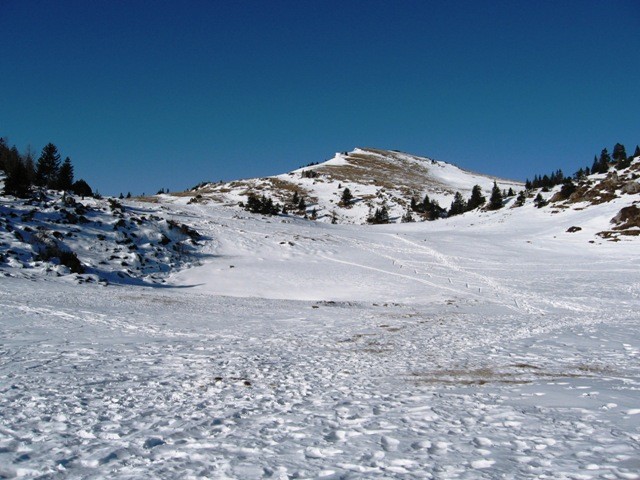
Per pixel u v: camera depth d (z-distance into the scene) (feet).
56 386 30.40
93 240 124.06
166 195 482.69
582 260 147.84
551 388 29.32
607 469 16.76
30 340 45.75
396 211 408.26
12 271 91.25
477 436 21.06
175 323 60.70
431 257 151.74
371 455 19.25
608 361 38.83
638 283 109.40
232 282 114.73
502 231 220.43
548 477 16.37
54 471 17.80
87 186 195.83
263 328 59.47
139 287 100.68
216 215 220.23
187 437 21.86
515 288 106.73
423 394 29.25
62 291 81.46
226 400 28.35
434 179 654.94
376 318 70.08
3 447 20.17
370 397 28.89
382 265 137.28
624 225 183.83
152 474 17.54
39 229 117.50
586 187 254.68
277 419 24.57
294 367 38.11
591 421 22.39
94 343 45.98
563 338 50.90
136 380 32.86
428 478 16.67
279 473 17.47
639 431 20.72
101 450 19.95
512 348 45.65
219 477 17.21
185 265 128.26
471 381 32.78
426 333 56.54
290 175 580.71
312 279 118.01
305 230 200.13
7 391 28.76
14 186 144.05
